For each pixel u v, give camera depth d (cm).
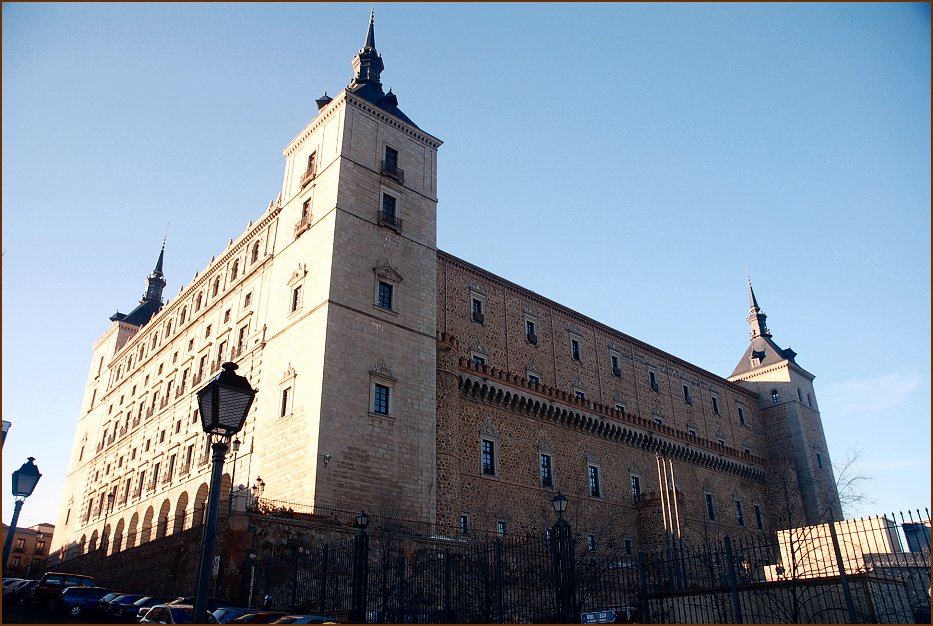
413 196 5141
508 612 2269
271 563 2947
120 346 8194
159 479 5653
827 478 7944
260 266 5309
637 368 6856
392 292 4653
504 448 5056
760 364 8644
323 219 4672
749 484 7381
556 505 2275
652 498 5875
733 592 1891
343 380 4103
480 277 5656
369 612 2464
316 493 3709
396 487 4078
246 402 1230
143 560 3803
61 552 7350
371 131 5084
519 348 5703
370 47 5850
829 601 1900
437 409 4612
